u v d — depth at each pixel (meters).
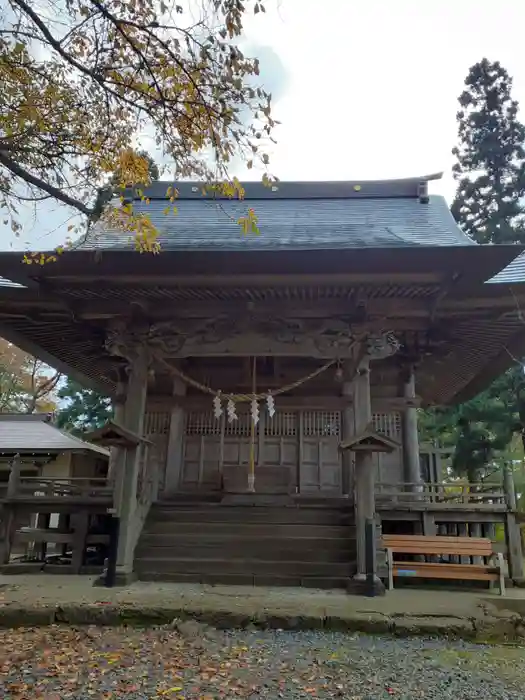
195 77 5.97
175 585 8.57
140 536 9.78
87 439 9.09
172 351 9.94
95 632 6.42
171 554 9.43
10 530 10.50
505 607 7.35
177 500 12.25
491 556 8.63
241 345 9.84
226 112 6.07
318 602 7.36
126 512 9.05
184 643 6.00
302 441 13.20
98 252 8.33
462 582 9.47
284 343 9.78
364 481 8.79
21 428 19.42
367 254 8.23
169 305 9.88
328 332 9.78
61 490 11.55
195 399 13.31
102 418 34.19
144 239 7.17
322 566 8.94
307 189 15.21
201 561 9.12
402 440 12.67
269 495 12.21
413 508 9.98
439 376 14.20
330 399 13.02
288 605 7.06
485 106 23.19
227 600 7.32
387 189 15.11
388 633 6.50
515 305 9.30
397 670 5.30
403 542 9.02
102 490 10.62
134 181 7.01
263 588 8.45
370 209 14.02
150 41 6.00
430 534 9.93
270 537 9.65
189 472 13.12
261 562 9.06
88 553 12.17
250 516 10.44
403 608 7.06
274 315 9.77
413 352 11.82
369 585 8.02
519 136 22.67
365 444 8.55
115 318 9.83
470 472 22.56
